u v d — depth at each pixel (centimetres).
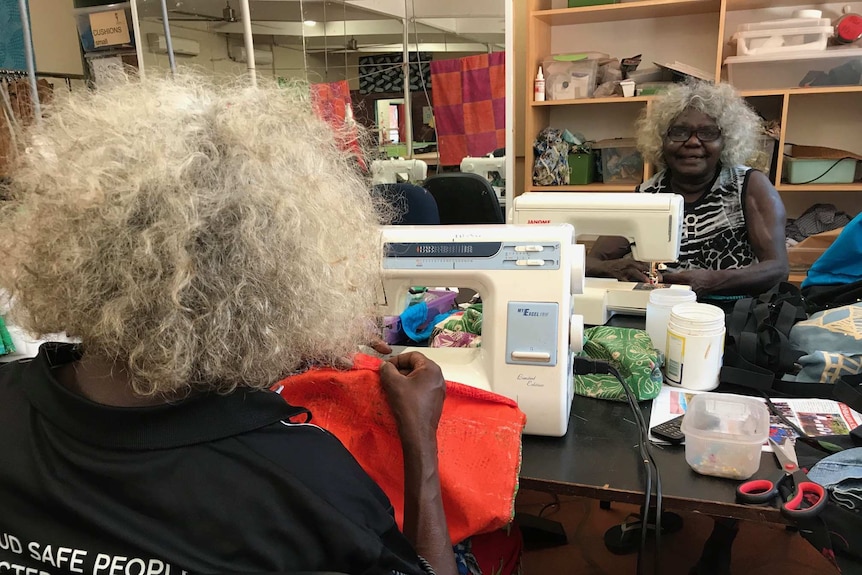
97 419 51
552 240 97
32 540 51
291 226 54
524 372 97
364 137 76
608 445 95
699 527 178
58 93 68
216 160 52
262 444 53
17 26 296
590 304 145
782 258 192
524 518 180
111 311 49
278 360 56
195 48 285
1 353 124
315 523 50
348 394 79
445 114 301
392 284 106
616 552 171
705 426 88
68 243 50
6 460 54
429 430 74
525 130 336
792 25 264
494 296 99
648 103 254
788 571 159
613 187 303
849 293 150
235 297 51
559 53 335
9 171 59
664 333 123
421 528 70
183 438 51
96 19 283
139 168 50
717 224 208
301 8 296
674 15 309
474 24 287
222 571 49
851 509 78
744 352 114
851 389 105
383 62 302
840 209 298
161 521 50
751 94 268
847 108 290
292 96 67
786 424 98
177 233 49
